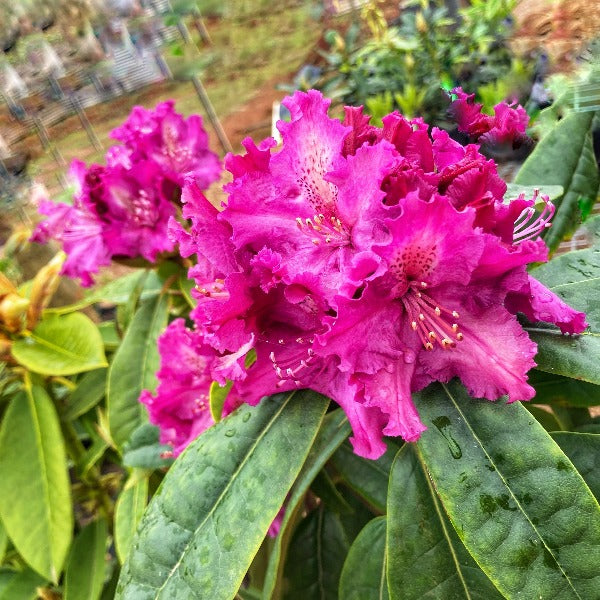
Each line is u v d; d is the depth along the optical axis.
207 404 0.36
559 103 0.41
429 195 0.23
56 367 0.48
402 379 0.24
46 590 0.56
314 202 0.26
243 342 0.26
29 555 0.45
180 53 1.20
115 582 0.56
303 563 0.41
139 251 0.48
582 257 0.31
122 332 0.58
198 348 0.31
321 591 0.41
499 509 0.23
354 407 0.26
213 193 0.86
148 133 0.45
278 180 0.26
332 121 0.25
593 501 0.22
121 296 0.56
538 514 0.23
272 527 0.42
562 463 0.23
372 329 0.24
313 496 0.47
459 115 0.36
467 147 0.26
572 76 0.39
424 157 0.25
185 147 0.47
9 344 0.49
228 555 0.25
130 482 0.44
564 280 0.30
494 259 0.23
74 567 0.54
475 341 0.24
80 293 0.71
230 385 0.31
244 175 0.26
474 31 0.84
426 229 0.22
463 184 0.23
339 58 1.03
